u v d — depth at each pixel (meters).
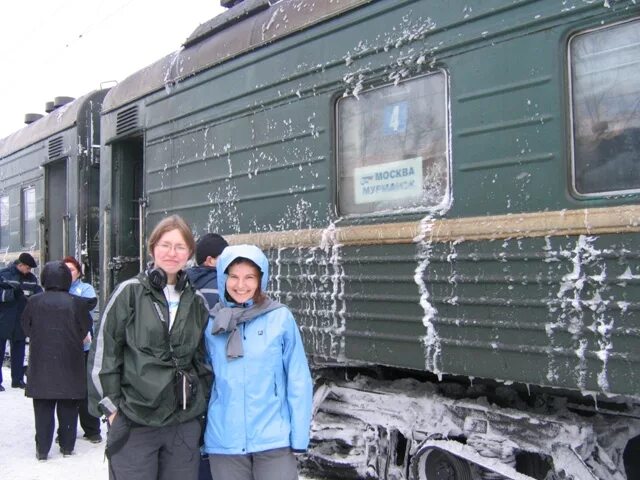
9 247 9.47
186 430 2.65
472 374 3.19
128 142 6.59
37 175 8.58
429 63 3.48
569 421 3.13
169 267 2.68
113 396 2.58
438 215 3.40
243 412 2.60
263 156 4.46
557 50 2.97
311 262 4.04
